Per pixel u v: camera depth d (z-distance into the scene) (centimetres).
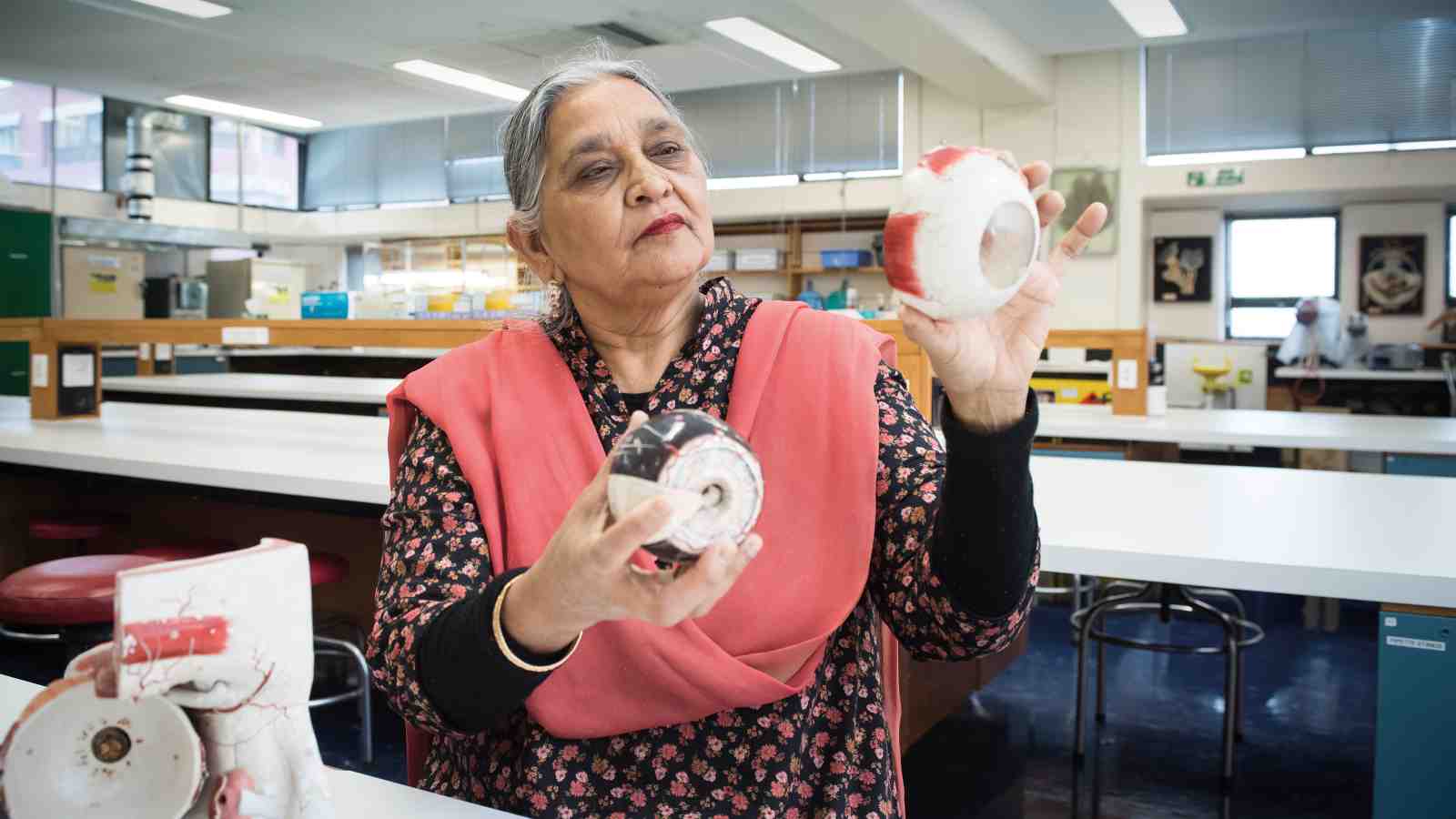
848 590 93
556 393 100
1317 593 139
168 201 1105
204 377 598
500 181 1126
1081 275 913
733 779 93
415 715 83
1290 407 763
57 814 52
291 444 277
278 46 794
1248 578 143
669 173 94
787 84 989
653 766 93
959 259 63
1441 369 802
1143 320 934
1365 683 329
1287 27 814
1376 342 903
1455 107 802
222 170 1159
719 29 767
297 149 1239
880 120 962
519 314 116
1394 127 822
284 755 56
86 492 348
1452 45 797
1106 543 154
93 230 971
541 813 92
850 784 96
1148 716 301
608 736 93
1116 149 896
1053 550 154
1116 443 379
